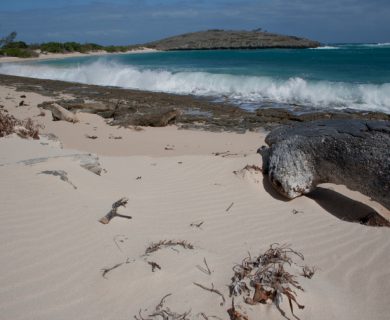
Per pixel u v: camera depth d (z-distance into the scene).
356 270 3.93
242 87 23.08
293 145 6.05
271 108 16.84
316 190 6.62
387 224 5.43
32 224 3.87
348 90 18.77
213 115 15.95
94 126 13.46
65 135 12.05
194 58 54.50
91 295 3.07
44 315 2.83
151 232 4.25
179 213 4.97
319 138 5.87
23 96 20.25
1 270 3.21
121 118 14.42
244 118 15.13
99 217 4.26
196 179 6.23
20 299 2.95
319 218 5.23
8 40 86.94
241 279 3.32
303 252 4.26
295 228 4.90
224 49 89.44
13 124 8.20
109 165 6.63
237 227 4.79
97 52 89.56
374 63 32.97
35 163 5.14
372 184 5.46
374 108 16.47
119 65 41.41
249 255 3.94
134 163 6.95
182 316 2.88
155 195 5.44
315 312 3.06
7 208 4.02
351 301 3.35
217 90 23.66
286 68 30.45
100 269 3.38
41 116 14.59
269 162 6.27
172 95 21.88
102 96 21.33
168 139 11.86
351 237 4.68
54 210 4.17
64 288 3.13
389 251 4.32
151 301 3.03
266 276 3.34
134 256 3.63
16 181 4.55
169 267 3.42
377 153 5.39
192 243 4.14
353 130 5.72
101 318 2.85
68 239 3.77
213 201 5.50
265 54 58.59
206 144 11.16
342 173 5.71
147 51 97.62
